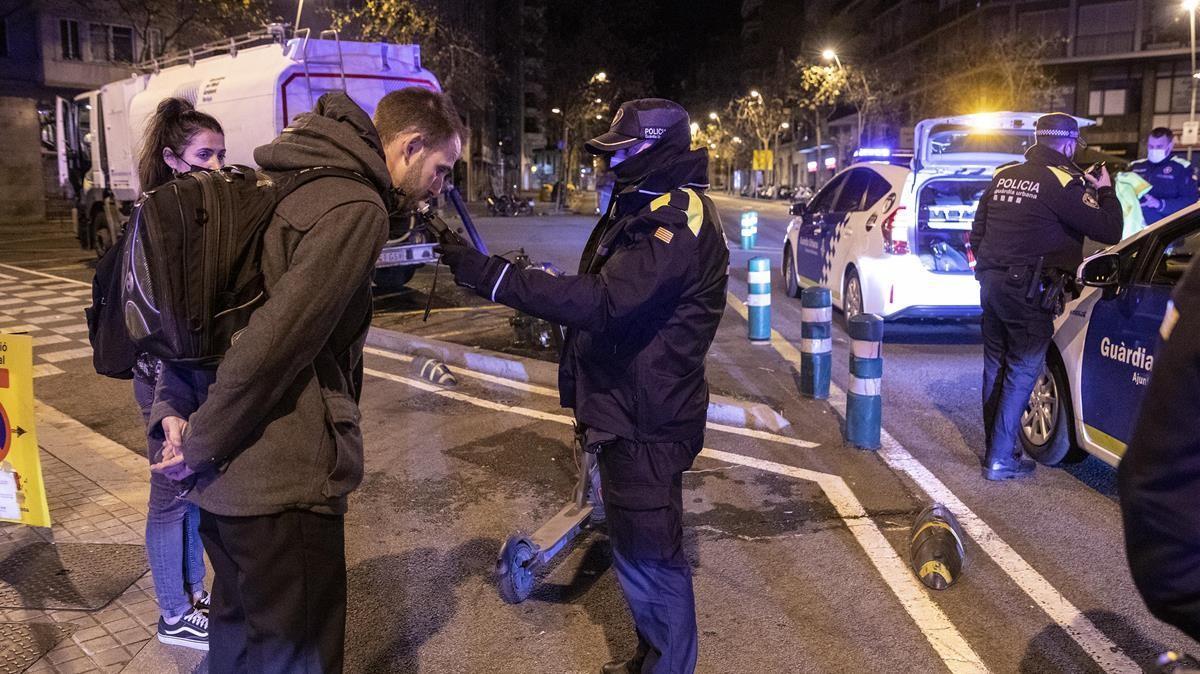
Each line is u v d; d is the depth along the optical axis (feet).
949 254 29.35
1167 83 162.20
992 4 171.12
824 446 19.54
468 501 16.65
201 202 6.93
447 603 12.71
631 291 8.20
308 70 36.65
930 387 24.76
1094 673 10.81
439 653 11.38
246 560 7.23
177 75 43.60
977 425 21.13
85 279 48.60
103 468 17.81
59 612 11.95
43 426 21.20
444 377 25.39
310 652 7.41
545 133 295.07
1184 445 4.10
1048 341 16.24
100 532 14.56
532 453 19.33
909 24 212.02
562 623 12.13
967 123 28.43
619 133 8.71
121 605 12.16
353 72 37.73
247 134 37.45
